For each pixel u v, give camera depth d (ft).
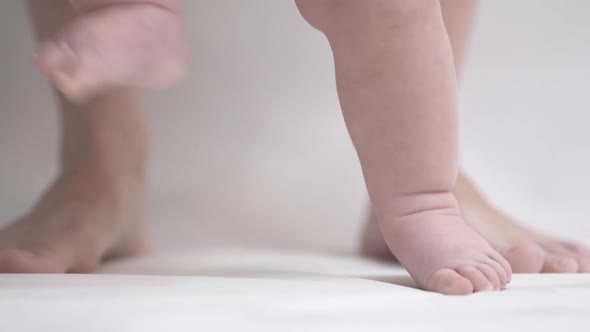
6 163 5.76
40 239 3.75
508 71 6.43
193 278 3.01
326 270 3.77
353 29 3.04
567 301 2.73
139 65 3.04
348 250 4.61
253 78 6.06
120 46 2.98
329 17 3.05
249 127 5.95
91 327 2.43
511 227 4.17
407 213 3.11
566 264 3.78
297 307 2.59
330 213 5.10
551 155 6.14
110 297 2.65
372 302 2.69
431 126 3.06
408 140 3.07
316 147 5.83
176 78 3.12
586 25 6.43
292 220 4.97
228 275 3.47
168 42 3.06
